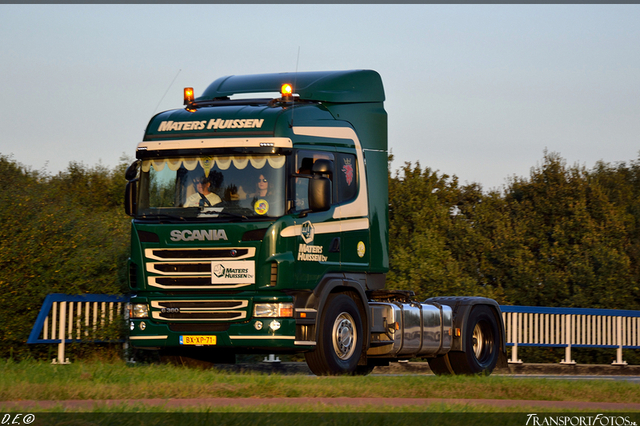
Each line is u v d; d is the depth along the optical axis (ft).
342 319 47.62
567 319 77.36
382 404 31.58
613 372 78.28
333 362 46.62
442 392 36.94
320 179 44.68
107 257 57.98
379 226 51.83
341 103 50.83
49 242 56.29
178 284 45.39
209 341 44.91
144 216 46.57
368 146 51.96
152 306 45.88
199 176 45.80
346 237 48.73
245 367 63.52
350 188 49.65
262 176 44.78
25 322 54.29
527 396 37.83
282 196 44.57
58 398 30.48
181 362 49.98
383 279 52.65
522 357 83.92
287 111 46.42
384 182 52.90
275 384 34.71
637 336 82.23
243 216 44.60
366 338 49.52
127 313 57.31
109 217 68.03
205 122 46.78
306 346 45.11
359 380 39.17
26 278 54.60
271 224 44.11
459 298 57.47
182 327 45.52
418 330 52.65
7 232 54.85
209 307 44.80
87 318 55.83
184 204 45.83
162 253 45.73
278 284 43.88
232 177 45.27
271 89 50.75
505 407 32.09
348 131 50.29
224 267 44.60
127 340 57.41
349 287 48.75
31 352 54.80
